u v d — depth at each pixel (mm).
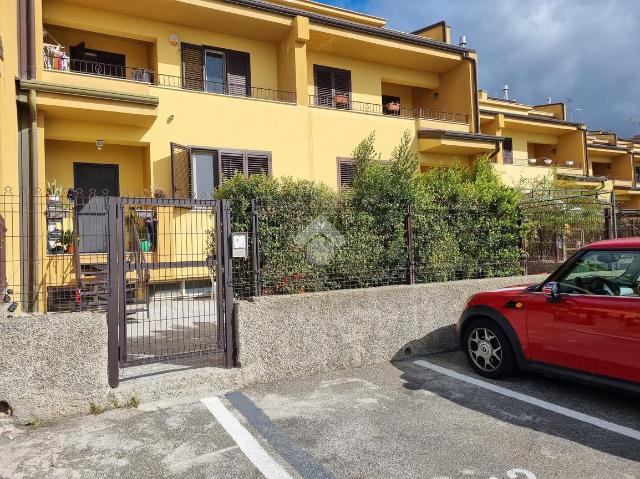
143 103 9797
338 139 12969
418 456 3424
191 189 10789
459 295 6609
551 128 21781
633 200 27328
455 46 15828
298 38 12633
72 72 9375
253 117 11773
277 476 3176
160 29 12203
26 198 7867
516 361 5027
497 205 7684
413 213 6730
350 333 5703
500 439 3689
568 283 4629
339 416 4176
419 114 15984
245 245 5172
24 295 5652
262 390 4883
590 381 4270
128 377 4738
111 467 3320
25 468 3318
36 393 4113
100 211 5500
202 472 3238
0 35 6785
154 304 5383
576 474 3145
